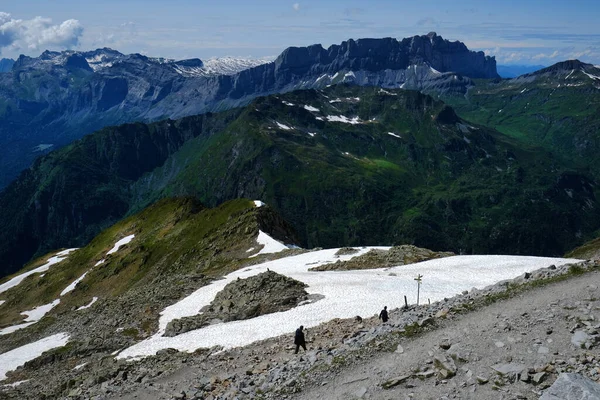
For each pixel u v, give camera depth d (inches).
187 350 1680.6
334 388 960.9
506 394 783.7
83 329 2623.0
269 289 2127.2
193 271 3732.8
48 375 1967.3
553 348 872.9
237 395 1078.4
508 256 2423.7
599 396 679.7
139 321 2306.8
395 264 2486.5
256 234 3941.9
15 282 6407.5
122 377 1529.3
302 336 1333.7
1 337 3147.1
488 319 1061.1
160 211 6569.9
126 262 5152.6
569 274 1248.8
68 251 7662.4
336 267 2564.0
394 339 1087.0
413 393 860.0
